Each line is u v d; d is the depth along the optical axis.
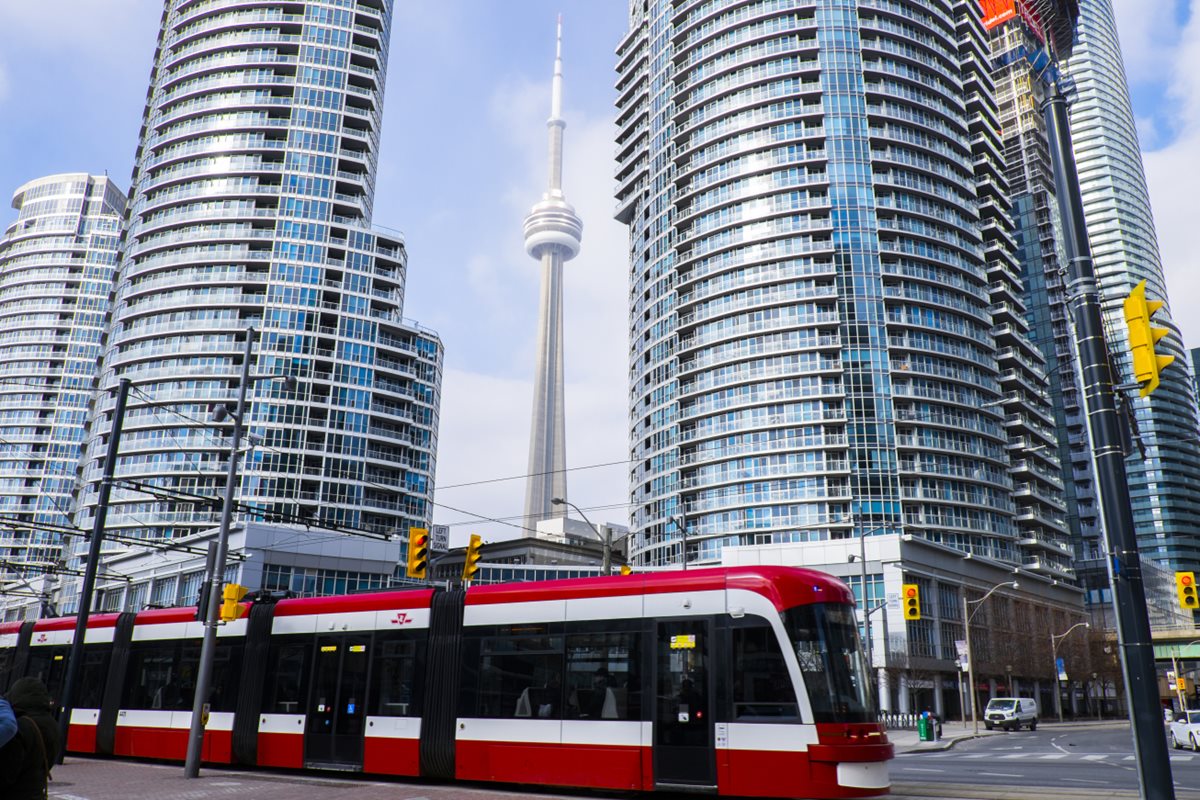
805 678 14.62
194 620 22.72
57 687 24.81
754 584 15.48
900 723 68.00
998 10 154.12
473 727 17.36
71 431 184.50
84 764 21.53
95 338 192.62
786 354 99.38
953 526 94.56
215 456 101.62
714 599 15.70
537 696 16.88
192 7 125.31
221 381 104.44
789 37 110.94
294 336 107.31
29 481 180.00
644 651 16.03
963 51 125.56
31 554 174.25
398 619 19.16
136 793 16.20
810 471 94.75
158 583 87.69
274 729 20.03
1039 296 147.12
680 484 103.38
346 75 120.88
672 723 15.37
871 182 104.12
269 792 16.41
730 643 15.32
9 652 26.61
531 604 17.59
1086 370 13.12
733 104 111.25
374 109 123.38
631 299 126.31
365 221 117.88
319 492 102.88
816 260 102.06
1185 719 39.38
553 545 119.94
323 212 113.94
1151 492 197.75
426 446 114.25
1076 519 139.88
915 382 98.56
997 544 98.81
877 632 77.12
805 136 106.12
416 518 110.19
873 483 93.75
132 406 105.56
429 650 18.47
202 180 114.44
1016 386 112.31
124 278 116.38
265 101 117.00
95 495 105.12
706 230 108.44
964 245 109.31
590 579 17.23
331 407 106.19
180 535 97.94
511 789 17.23
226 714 20.91
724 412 101.12
